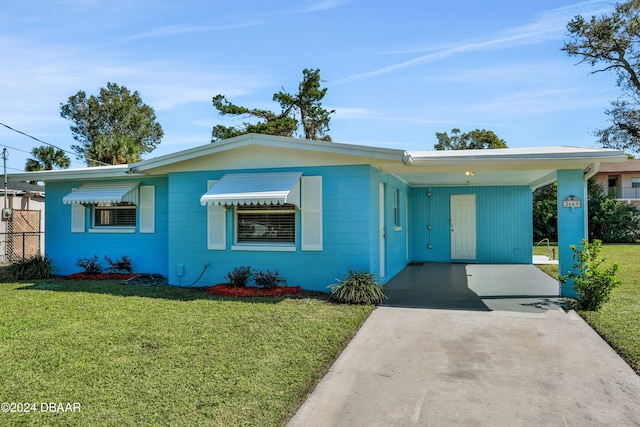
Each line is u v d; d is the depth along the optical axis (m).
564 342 6.29
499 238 16.66
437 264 16.19
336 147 9.40
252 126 29.28
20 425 3.85
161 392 4.52
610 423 3.98
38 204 21.50
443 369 5.34
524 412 4.21
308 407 4.37
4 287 10.94
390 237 12.67
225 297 9.41
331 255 10.02
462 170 10.38
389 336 6.68
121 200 12.16
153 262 12.68
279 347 5.94
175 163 11.15
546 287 10.83
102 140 30.89
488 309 8.34
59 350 5.82
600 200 29.81
